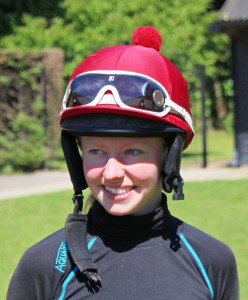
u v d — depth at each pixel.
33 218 8.73
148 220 2.53
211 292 2.54
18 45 17.30
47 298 2.51
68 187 10.84
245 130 13.60
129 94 2.38
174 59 15.65
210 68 18.84
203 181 11.05
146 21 17.58
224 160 14.73
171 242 2.55
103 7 17.34
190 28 17.95
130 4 17.66
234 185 10.65
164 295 2.45
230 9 13.41
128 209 2.48
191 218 8.62
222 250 2.60
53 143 13.33
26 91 13.09
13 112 13.02
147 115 2.39
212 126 22.52
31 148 12.89
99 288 2.46
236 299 2.64
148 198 2.51
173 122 2.46
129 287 2.46
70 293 2.47
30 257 2.55
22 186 11.22
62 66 13.41
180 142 2.51
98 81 2.42
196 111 16.48
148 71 2.46
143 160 2.47
